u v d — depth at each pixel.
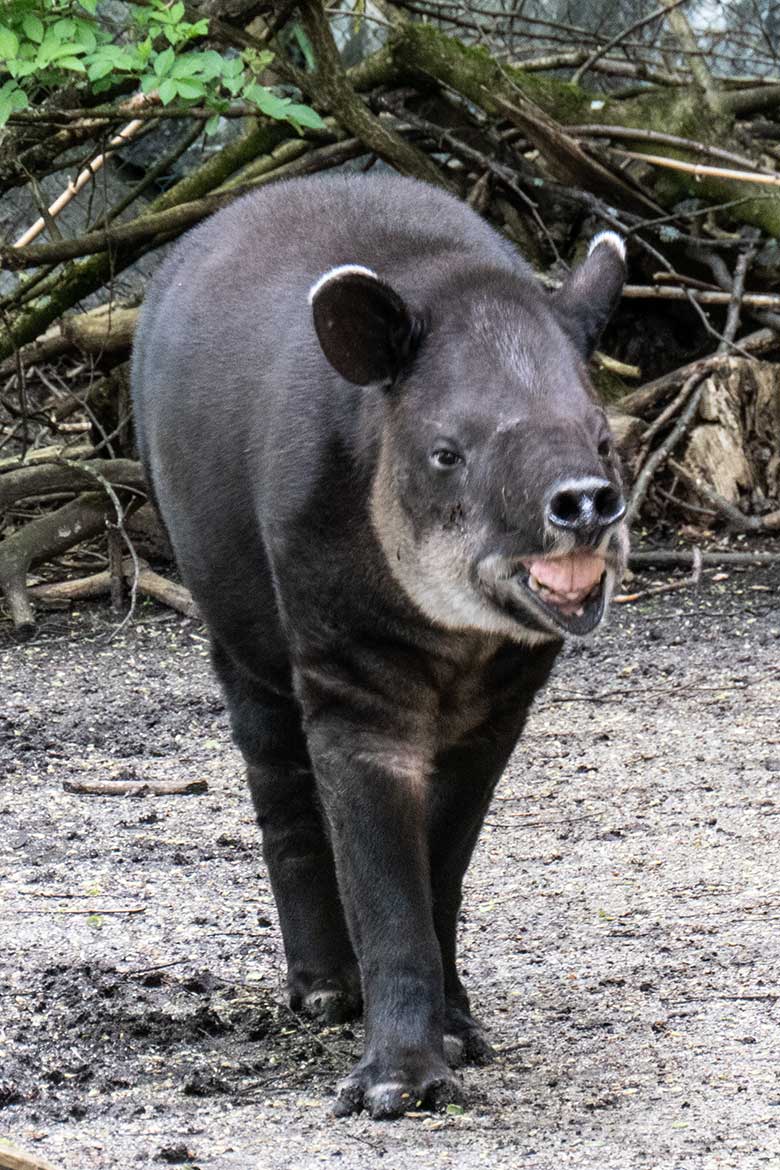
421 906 7.32
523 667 7.54
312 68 18.94
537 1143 6.39
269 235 8.74
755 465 19.48
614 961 8.68
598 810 11.55
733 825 11.05
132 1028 7.89
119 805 11.98
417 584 7.00
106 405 19.48
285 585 7.51
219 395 8.31
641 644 16.19
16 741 13.69
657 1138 6.35
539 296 7.39
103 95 17.92
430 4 20.72
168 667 16.16
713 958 8.63
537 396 6.74
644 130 19.66
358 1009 8.36
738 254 21.31
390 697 7.39
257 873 10.41
